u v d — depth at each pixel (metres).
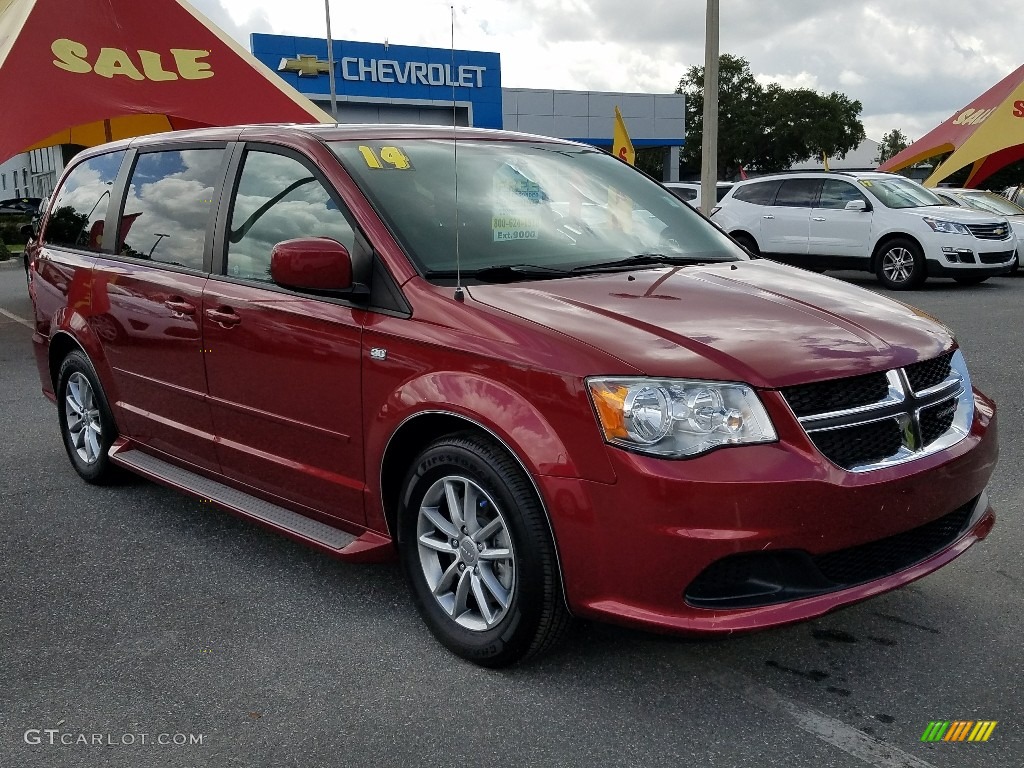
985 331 9.53
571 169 4.25
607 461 2.71
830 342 2.96
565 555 2.81
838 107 78.69
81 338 4.89
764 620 2.68
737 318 3.09
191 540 4.36
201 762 2.66
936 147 21.09
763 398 2.72
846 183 14.59
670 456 2.67
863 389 2.86
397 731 2.79
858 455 2.82
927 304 11.99
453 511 3.14
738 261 4.02
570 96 45.34
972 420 3.21
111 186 4.96
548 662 3.15
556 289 3.27
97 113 11.26
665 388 2.69
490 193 3.78
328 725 2.83
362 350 3.32
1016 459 5.20
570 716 2.84
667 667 3.11
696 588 2.71
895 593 3.62
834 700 2.89
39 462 5.66
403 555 3.33
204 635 3.42
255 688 3.05
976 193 16.94
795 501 2.66
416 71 36.09
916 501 2.88
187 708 2.94
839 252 14.51
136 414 4.62
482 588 3.12
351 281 3.35
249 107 12.38
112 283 4.63
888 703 2.87
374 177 3.61
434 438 3.31
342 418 3.44
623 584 2.75
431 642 3.32
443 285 3.26
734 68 79.69
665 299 3.22
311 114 12.91
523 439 2.83
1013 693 2.91
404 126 4.11
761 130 78.88
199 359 4.07
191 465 4.37
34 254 5.52
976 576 3.74
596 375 2.74
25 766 2.65
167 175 4.54
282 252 3.29
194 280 4.11
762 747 2.66
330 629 3.45
